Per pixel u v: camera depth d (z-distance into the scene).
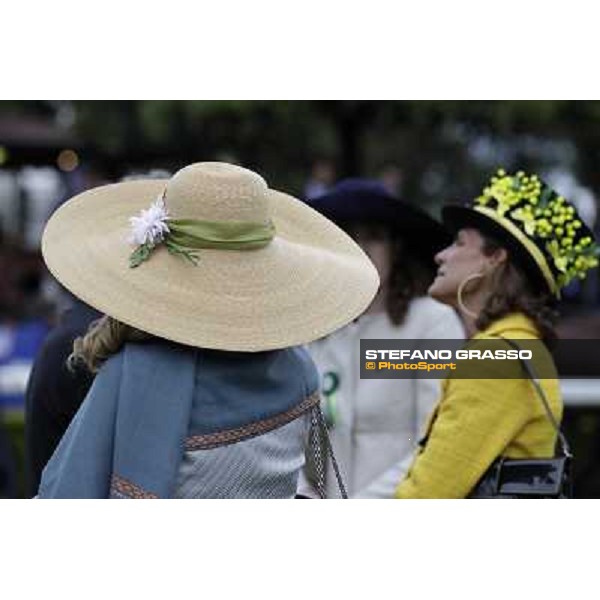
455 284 5.46
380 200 6.50
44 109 19.64
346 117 17.53
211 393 3.72
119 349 3.79
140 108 17.39
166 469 3.59
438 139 22.14
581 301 16.22
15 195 19.67
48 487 3.66
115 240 4.02
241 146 18.77
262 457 3.79
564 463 4.89
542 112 16.33
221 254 3.86
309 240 4.46
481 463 4.93
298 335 3.88
